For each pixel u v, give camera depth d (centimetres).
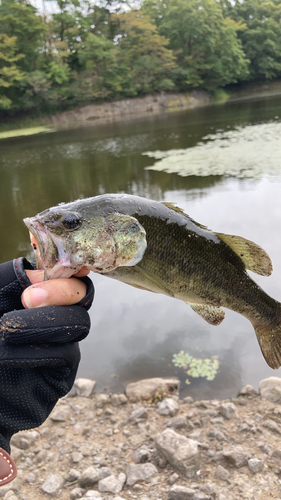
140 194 191
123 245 29
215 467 53
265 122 397
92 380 75
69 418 66
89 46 800
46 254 27
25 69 773
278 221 135
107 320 94
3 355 20
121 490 50
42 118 774
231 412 62
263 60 1066
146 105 848
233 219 142
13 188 244
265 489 48
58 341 21
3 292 23
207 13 923
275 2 1262
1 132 699
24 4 763
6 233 165
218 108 673
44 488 52
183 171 228
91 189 218
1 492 51
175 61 928
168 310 97
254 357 78
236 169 216
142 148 334
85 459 57
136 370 77
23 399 21
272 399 65
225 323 90
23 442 60
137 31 859
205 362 77
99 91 809
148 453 55
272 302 43
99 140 428
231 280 39
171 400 67
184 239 34
